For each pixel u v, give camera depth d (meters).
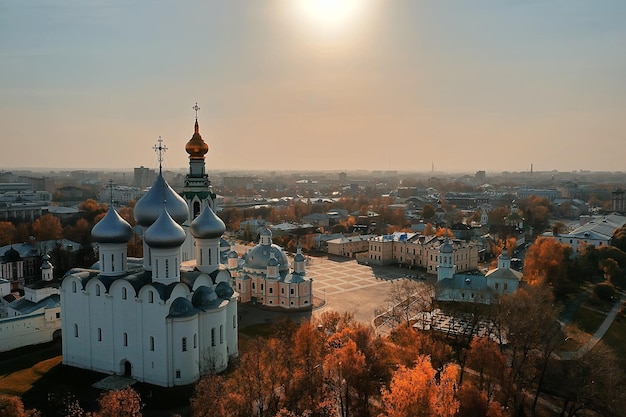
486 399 67.62
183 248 114.56
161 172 100.56
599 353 86.25
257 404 66.56
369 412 73.75
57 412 74.81
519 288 122.88
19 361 95.50
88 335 90.69
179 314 84.00
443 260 141.75
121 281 86.75
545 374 88.88
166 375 83.50
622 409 74.75
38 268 161.12
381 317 126.12
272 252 144.00
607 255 173.38
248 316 129.25
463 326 112.38
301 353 80.44
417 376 59.25
